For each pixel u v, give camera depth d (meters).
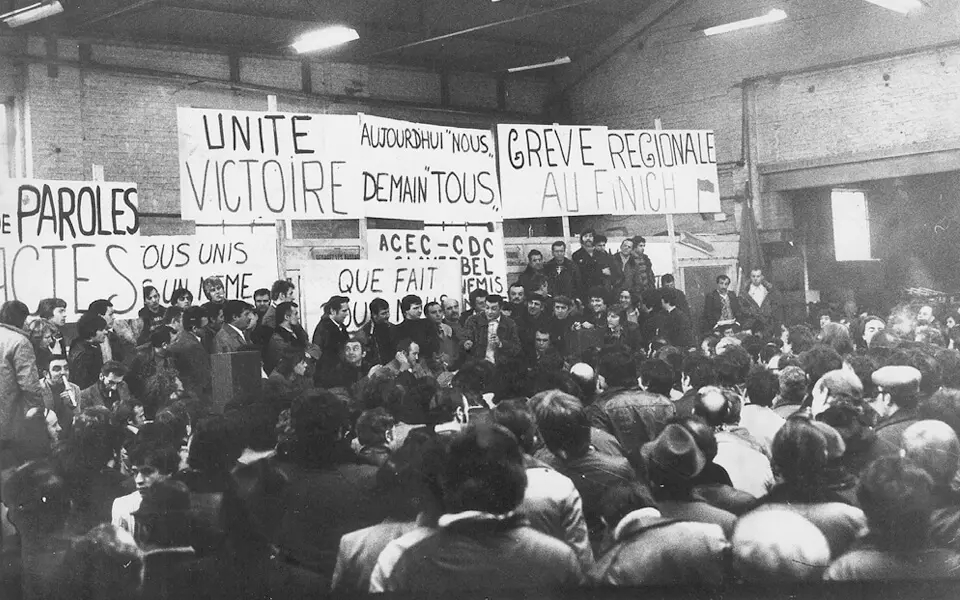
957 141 17.19
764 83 19.45
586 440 4.28
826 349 6.61
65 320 10.57
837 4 18.50
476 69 21.50
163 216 17.28
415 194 12.86
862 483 3.56
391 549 3.33
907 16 17.70
